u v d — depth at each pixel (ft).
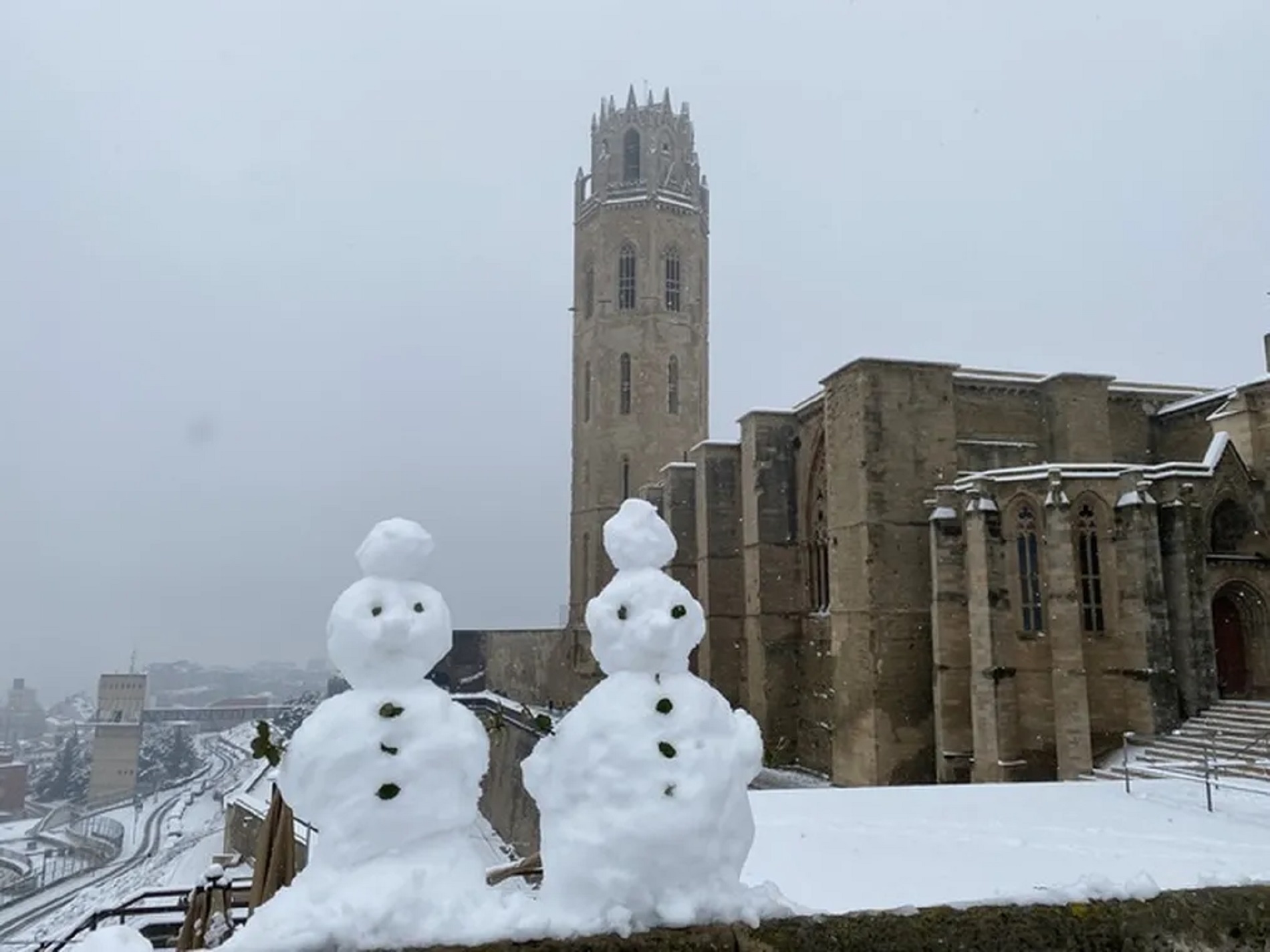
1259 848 46.47
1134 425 126.62
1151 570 86.99
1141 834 50.03
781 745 129.39
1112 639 88.89
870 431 107.55
